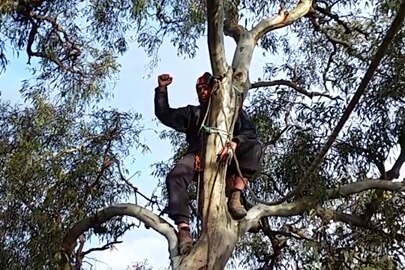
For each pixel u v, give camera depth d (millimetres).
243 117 8398
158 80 8188
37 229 10445
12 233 10586
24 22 11188
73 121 11180
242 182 8188
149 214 8688
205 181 7848
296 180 10594
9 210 10680
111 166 10781
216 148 7879
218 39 8039
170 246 7957
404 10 6141
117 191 10680
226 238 7797
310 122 10953
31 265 10109
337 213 9781
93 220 9578
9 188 10773
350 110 7348
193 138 8117
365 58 10969
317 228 9977
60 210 10414
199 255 7672
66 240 9938
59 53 11477
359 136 10609
